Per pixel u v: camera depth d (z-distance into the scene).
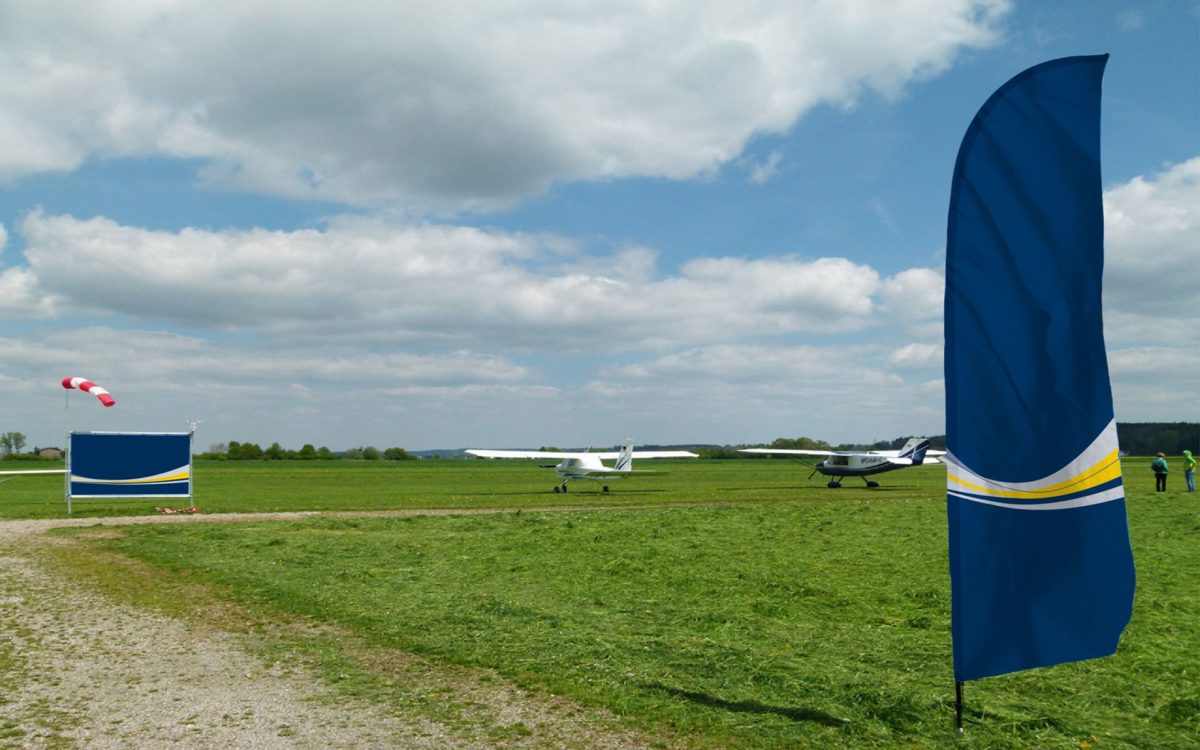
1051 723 5.95
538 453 45.50
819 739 5.71
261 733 5.93
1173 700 6.50
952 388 5.59
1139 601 10.56
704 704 6.51
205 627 9.74
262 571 13.56
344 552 15.88
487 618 9.93
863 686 6.89
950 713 6.18
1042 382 5.68
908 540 17.47
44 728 6.04
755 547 16.31
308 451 148.50
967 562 5.53
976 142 5.66
